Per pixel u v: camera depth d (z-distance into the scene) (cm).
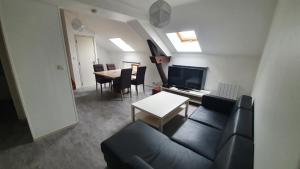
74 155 188
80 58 504
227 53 324
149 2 247
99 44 623
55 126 233
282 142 58
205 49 345
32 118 205
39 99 208
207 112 226
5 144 205
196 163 130
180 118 284
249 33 249
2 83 359
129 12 266
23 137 220
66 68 231
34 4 183
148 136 162
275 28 153
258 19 217
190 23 281
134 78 449
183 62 412
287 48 84
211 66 357
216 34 282
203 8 236
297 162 40
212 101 236
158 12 163
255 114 153
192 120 204
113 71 469
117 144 148
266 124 94
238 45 287
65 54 226
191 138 164
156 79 507
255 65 297
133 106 245
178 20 287
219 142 155
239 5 207
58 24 210
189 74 361
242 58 309
